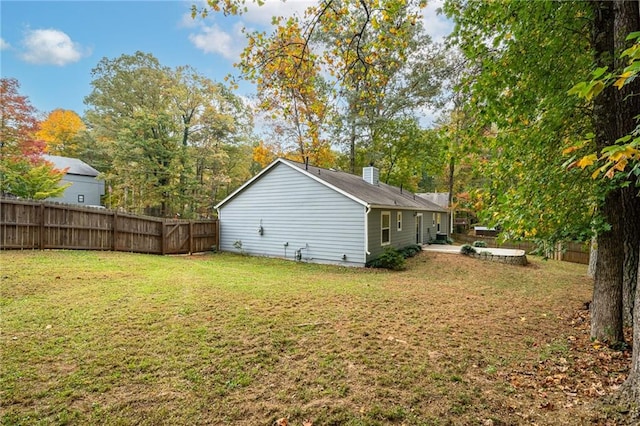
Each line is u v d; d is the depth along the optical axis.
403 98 15.57
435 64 9.77
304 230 12.12
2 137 14.44
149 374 2.94
